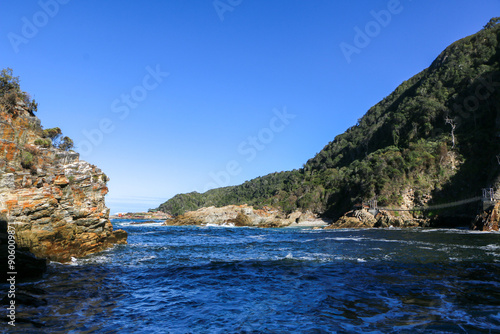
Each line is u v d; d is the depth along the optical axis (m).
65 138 24.70
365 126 153.12
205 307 9.20
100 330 7.21
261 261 18.50
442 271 14.25
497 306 8.88
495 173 54.78
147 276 13.97
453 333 6.88
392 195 69.81
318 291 10.95
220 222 87.56
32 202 15.76
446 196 65.19
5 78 19.70
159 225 92.75
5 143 17.03
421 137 91.75
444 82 107.06
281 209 108.31
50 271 14.70
